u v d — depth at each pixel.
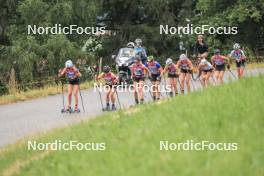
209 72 79.75
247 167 28.27
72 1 134.50
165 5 164.88
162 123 40.72
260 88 45.03
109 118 55.69
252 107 38.72
